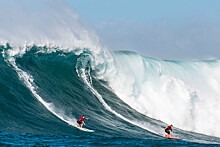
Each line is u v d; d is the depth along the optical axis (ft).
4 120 218.79
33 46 313.94
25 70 287.89
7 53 292.81
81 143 195.62
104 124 252.83
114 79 335.88
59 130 220.84
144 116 303.07
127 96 324.19
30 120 226.17
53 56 319.06
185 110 327.06
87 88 308.81
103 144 197.98
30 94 258.78
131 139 222.28
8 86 255.50
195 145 223.92
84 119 252.42
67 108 262.26
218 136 315.78
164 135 250.78
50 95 271.28
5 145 172.65
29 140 188.96
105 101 300.20
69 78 309.83
